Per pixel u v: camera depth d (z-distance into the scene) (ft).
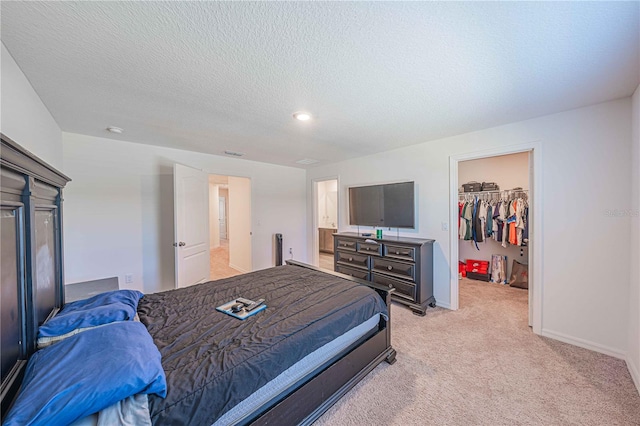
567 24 3.97
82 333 3.70
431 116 7.98
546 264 8.09
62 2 3.42
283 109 7.33
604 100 6.93
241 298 6.32
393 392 5.76
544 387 5.87
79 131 9.39
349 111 7.51
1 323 2.80
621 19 3.84
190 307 5.87
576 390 5.76
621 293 6.92
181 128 9.04
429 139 10.60
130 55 4.71
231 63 5.01
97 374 2.87
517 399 5.52
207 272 13.50
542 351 7.32
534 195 8.30
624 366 6.58
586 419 4.99
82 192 9.98
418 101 6.87
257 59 4.88
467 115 7.91
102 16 3.70
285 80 5.69
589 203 7.36
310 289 7.05
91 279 10.21
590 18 3.83
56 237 5.02
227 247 28.71
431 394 5.69
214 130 9.27
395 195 11.98
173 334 4.65
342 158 14.51
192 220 12.20
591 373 6.33
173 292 6.87
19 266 3.27
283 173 17.28
